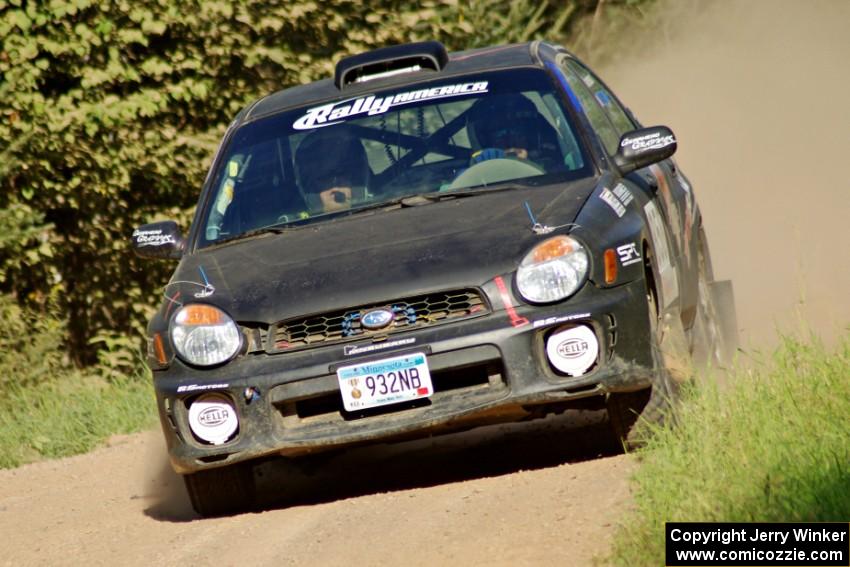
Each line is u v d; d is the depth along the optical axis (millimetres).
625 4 64750
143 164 47125
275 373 21234
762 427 19328
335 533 19906
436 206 23219
